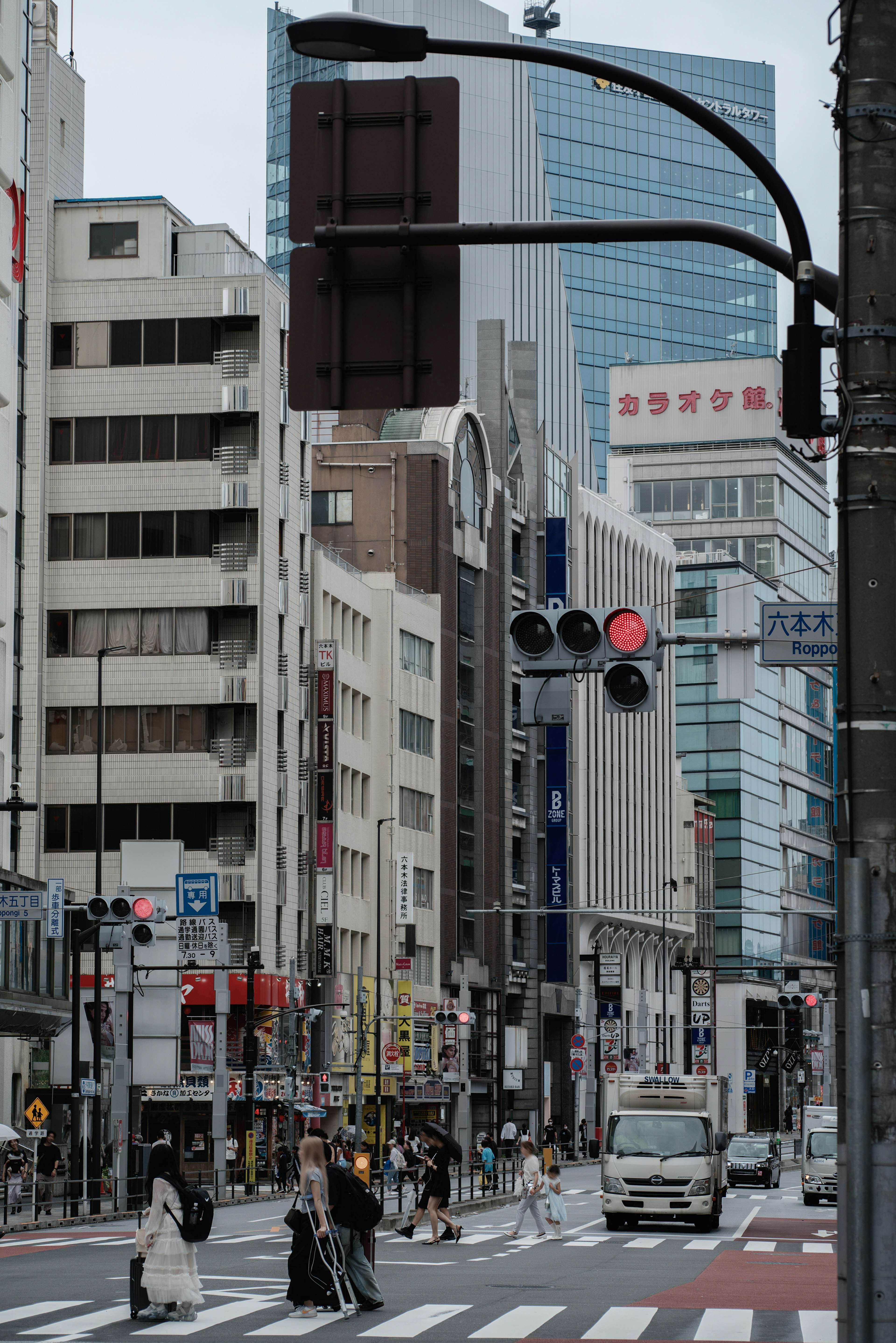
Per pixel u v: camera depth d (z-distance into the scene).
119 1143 62.88
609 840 163.00
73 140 108.44
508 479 144.38
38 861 98.50
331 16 13.48
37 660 100.12
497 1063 133.50
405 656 124.25
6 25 63.50
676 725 197.00
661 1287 33.28
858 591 12.27
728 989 189.00
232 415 102.00
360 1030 99.31
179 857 77.31
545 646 20.59
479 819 135.12
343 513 131.12
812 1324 26.33
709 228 13.57
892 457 12.36
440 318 13.86
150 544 101.38
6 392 66.62
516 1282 34.12
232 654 100.12
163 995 71.88
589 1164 132.50
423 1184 69.00
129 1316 27.06
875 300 12.41
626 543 176.50
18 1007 68.00
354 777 116.50
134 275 104.12
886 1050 11.57
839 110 12.57
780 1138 173.50
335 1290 27.30
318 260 13.96
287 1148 84.56
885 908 11.81
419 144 13.95
